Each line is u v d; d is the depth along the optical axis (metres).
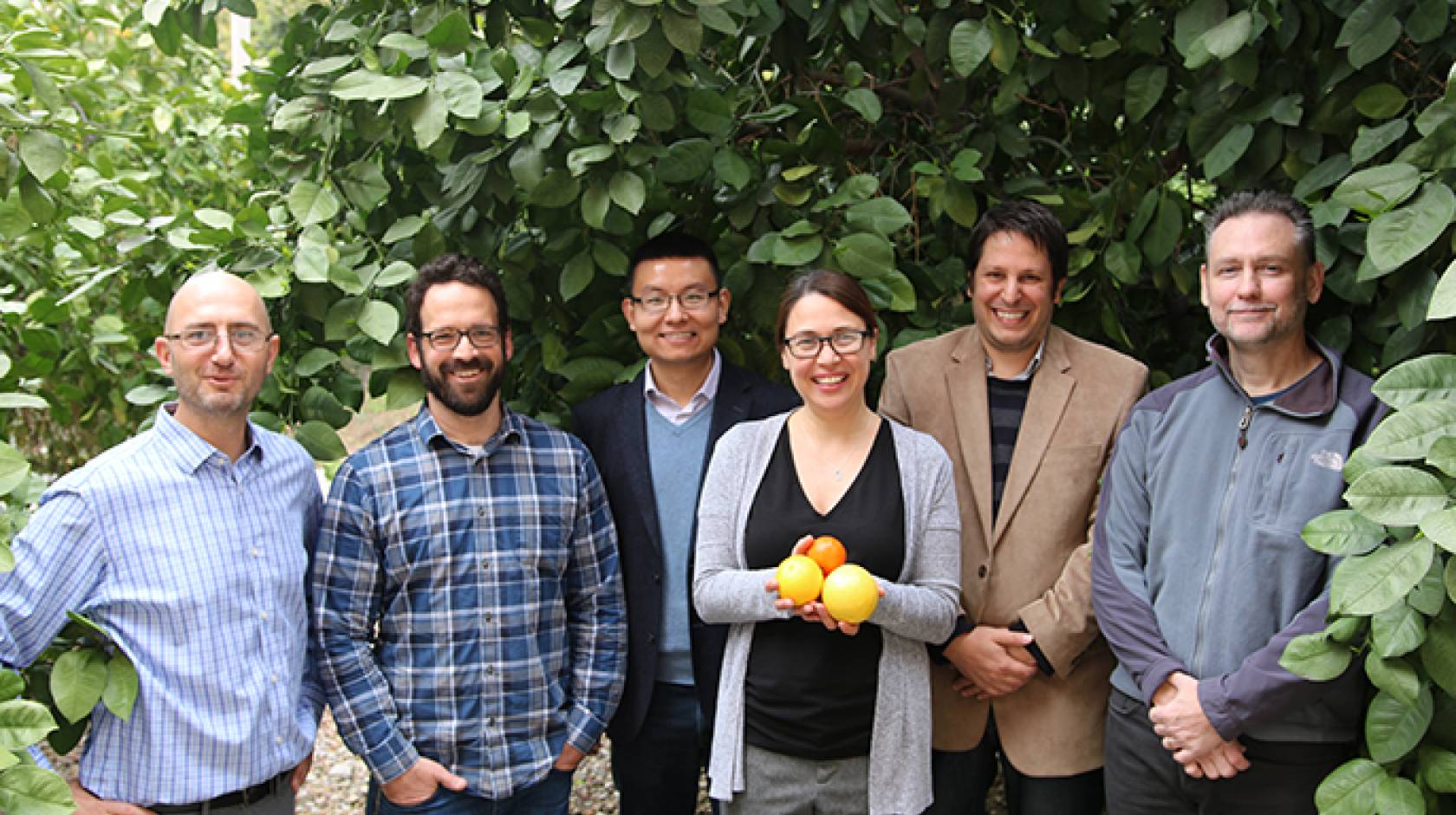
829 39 2.85
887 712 1.91
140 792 1.72
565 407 2.69
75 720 1.68
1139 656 1.87
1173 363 3.16
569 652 2.16
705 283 2.28
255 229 2.36
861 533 1.93
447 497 1.97
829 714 1.92
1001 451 2.24
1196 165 2.98
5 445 1.64
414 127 2.10
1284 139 2.38
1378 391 1.55
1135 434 2.01
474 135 2.30
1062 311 2.77
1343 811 1.57
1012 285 2.14
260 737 1.79
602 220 2.20
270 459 1.92
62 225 3.17
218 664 1.76
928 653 2.17
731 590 1.91
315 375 2.50
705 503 2.04
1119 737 1.98
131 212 2.71
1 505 2.15
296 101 2.40
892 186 2.91
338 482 1.97
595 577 2.15
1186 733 1.77
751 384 2.38
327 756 3.79
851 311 1.94
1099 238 2.78
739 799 1.97
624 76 2.10
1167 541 1.91
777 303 2.43
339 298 2.39
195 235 2.32
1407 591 1.44
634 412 2.34
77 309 3.58
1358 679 1.77
